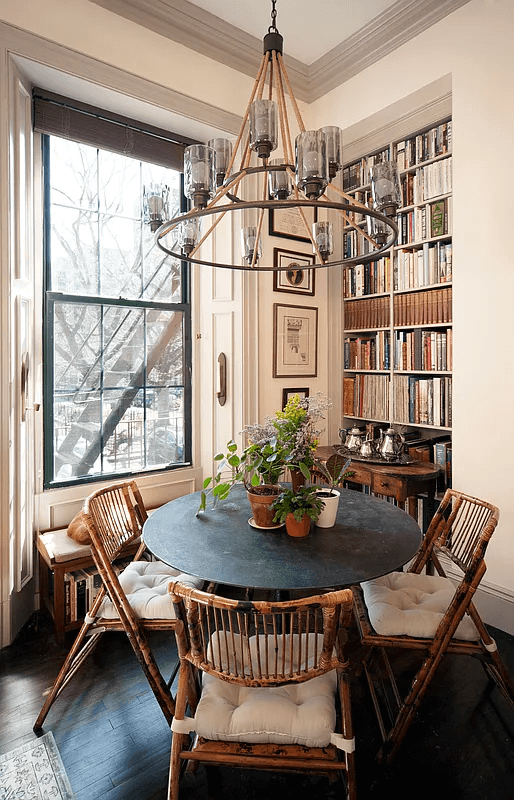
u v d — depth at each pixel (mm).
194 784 1562
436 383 2941
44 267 2699
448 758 1651
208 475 3377
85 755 1661
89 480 2908
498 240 2430
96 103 2754
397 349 3209
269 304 3375
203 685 1386
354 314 3537
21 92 2404
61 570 2336
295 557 1582
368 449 2945
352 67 3158
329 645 1229
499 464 2463
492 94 2436
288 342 3488
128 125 2918
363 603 1818
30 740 1724
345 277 3607
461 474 2643
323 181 1375
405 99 2885
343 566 1514
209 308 3338
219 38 2930
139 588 1922
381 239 1754
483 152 2480
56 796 1501
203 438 3389
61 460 2816
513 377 2389
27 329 2541
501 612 2465
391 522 1942
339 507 2156
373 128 3205
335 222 3631
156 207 1841
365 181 3420
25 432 2523
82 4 2480
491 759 1645
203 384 3369
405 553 1628
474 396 2564
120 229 3010
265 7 2729
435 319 2945
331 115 3371
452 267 2723
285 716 1242
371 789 1533
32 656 2242
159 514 2045
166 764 1630
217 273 3316
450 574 2752
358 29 2930
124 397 3059
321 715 1238
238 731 1236
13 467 2363
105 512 1990
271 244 3361
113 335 2994
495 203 2438
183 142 3166
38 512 2688
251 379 3268
